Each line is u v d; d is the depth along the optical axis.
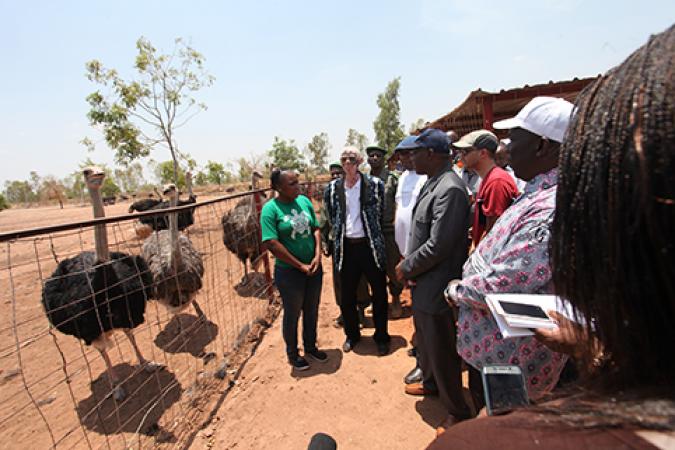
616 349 0.48
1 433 3.22
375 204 4.02
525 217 1.63
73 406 3.56
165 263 4.53
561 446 0.40
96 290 3.44
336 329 4.80
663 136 0.38
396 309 5.00
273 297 5.68
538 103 1.68
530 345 1.75
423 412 3.16
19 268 8.77
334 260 4.26
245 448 2.90
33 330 5.31
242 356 4.25
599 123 0.47
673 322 0.42
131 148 13.52
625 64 0.49
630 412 0.39
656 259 0.40
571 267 0.51
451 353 2.71
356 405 3.30
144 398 3.60
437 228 2.50
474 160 3.08
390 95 45.16
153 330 5.13
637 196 0.39
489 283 1.71
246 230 6.19
